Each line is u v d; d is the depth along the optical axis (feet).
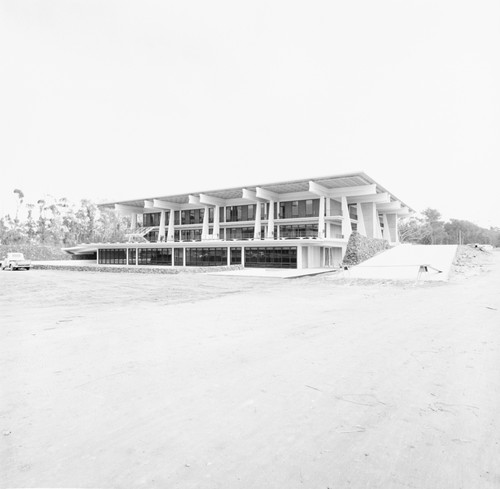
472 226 356.38
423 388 17.16
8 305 45.83
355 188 135.13
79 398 16.28
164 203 174.40
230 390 17.07
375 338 26.99
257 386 17.56
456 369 19.80
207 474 10.65
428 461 11.26
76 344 25.72
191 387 17.48
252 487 10.03
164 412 14.82
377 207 167.53
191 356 22.58
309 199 147.13
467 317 34.83
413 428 13.33
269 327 31.17
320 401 15.76
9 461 11.41
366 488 9.99
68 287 70.54
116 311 40.42
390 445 12.19
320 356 22.48
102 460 11.43
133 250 163.94
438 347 24.32
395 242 185.16
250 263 134.51
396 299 48.85
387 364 20.83
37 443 12.49
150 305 45.16
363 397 16.17
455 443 12.26
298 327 31.12
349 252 113.80
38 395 16.65
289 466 11.03
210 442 12.45
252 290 63.26
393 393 16.60
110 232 277.03
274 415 14.46
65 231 283.38
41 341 26.63
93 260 193.77
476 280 71.92
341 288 65.16
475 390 16.84
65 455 11.73
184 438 12.73
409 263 98.32
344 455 11.61
